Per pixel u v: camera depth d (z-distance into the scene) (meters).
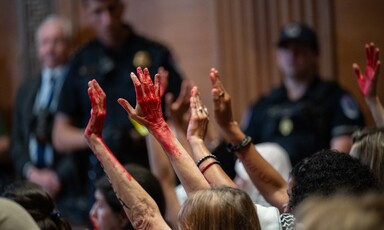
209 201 3.64
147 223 4.05
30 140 9.32
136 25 10.13
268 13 9.38
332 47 9.14
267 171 4.83
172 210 5.52
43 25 9.70
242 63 9.51
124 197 4.07
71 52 9.88
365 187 3.97
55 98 9.25
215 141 7.05
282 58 8.34
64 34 9.64
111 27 8.26
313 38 8.30
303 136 8.05
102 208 5.22
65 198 8.67
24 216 3.62
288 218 3.97
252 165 4.83
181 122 5.35
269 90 9.38
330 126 8.09
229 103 4.80
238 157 4.86
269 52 9.38
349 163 4.04
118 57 8.34
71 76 8.49
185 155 4.13
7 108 11.00
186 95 5.35
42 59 9.61
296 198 4.02
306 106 8.11
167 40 9.98
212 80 4.80
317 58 8.35
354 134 4.80
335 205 2.63
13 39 10.95
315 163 4.05
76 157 8.51
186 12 9.86
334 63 9.14
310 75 8.27
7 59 11.02
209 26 9.71
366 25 9.11
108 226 5.21
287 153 8.01
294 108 8.13
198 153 4.43
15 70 10.98
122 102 4.14
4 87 11.09
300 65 8.21
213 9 9.65
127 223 5.19
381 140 4.60
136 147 7.76
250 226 3.62
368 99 5.25
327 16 9.13
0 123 10.66
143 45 8.40
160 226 4.04
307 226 2.66
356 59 9.13
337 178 3.97
